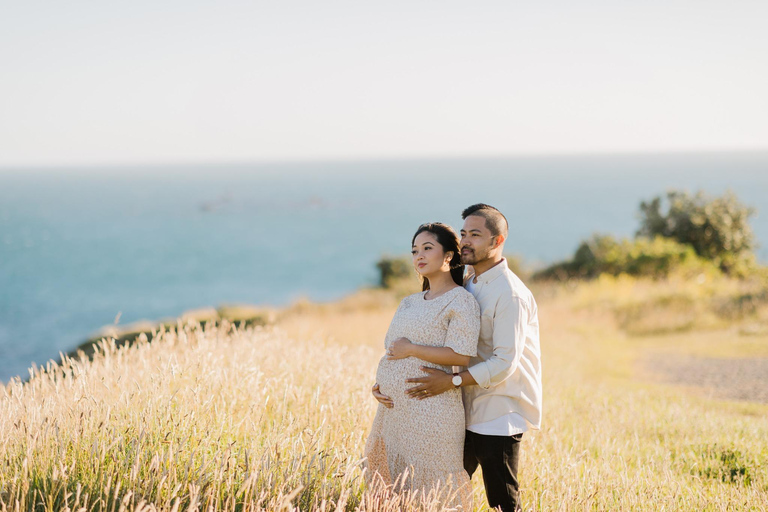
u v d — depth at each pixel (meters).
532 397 3.07
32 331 42.59
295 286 66.31
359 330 14.80
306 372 4.89
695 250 26.16
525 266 28.81
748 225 26.42
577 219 129.38
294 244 105.19
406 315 3.14
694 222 25.97
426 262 3.15
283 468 2.84
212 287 65.50
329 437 3.71
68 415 3.14
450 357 2.91
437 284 3.24
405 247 99.75
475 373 2.91
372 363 6.04
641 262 23.91
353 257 89.38
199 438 3.15
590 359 12.48
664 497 3.57
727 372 10.74
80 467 2.79
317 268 79.44
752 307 16.47
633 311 17.61
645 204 28.03
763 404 8.17
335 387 4.45
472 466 3.38
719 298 17.67
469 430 3.08
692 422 6.00
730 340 13.74
